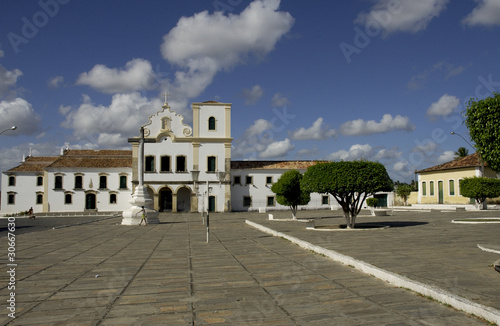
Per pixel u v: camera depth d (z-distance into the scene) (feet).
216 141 178.81
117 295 24.98
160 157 176.76
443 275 27.04
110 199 179.11
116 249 48.42
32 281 29.32
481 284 24.30
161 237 64.18
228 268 33.76
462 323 18.20
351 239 51.75
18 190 183.83
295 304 22.18
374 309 20.74
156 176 175.83
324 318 19.61
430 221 82.58
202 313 20.98
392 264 31.63
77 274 31.94
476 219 80.74
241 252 43.70
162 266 35.42
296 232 64.95
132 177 174.09
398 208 147.84
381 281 26.94
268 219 109.50
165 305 22.59
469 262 31.81
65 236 67.00
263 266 34.22
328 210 178.50
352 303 21.98
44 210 175.63
